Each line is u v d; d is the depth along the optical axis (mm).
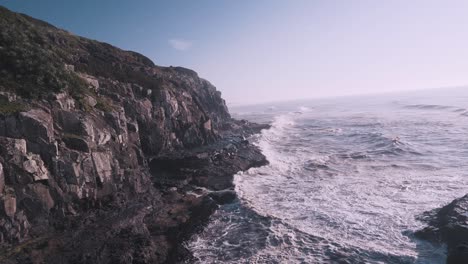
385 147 35312
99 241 14734
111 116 20781
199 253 15039
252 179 26734
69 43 35844
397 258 13555
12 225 13195
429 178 23469
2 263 12156
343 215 18047
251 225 17578
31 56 18188
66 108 17703
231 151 34844
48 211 14641
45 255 13219
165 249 15391
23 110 14914
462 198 16719
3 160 13359
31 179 14133
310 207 19594
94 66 30953
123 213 17719
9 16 24266
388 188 22062
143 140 28797
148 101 30734
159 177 26172
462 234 13695
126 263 13703
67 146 16312
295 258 14047
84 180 16438
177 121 35281
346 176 25922
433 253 13734
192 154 31031
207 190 23891
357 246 14672
